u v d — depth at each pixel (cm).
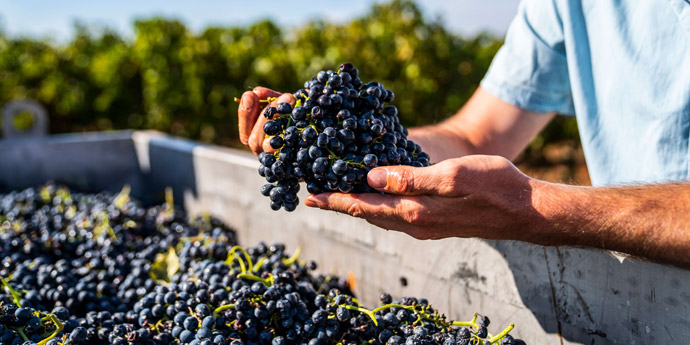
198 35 375
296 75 361
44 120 210
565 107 107
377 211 80
